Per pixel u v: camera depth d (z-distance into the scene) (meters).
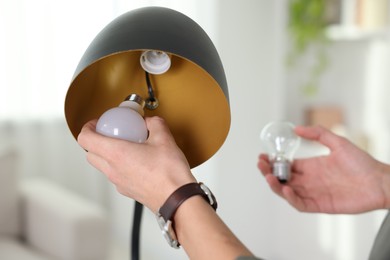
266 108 2.81
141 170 0.60
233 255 0.53
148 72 0.66
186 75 0.67
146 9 0.63
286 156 0.93
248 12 2.69
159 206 0.60
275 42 2.75
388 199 0.91
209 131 0.68
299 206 0.92
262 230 2.90
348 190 0.93
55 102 3.10
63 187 3.22
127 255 3.03
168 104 0.69
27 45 2.99
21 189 2.51
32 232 2.36
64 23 3.03
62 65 3.06
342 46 2.87
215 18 2.61
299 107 2.93
